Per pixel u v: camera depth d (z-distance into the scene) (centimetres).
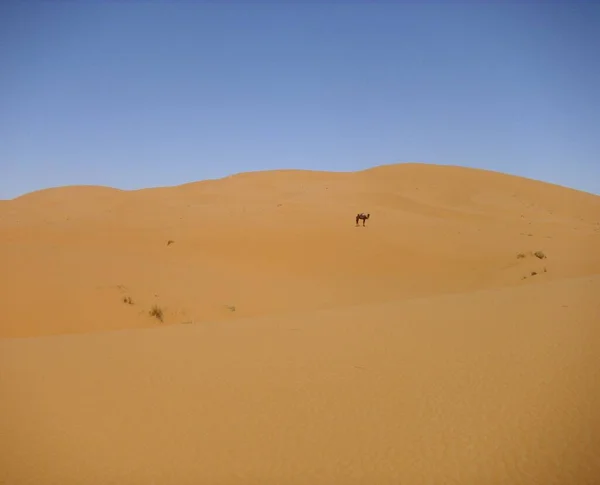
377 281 3562
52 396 1074
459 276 3731
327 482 720
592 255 4162
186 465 784
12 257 2902
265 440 845
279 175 9800
